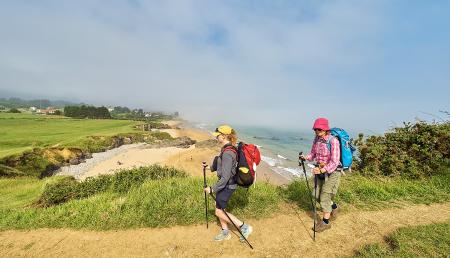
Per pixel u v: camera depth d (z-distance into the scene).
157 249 5.88
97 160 45.81
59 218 7.45
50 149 41.66
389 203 7.43
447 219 6.40
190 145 63.53
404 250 5.14
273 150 60.91
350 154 5.86
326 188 5.96
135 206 7.58
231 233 6.25
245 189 7.90
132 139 70.94
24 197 14.34
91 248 6.09
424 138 9.45
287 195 8.05
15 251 6.18
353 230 6.16
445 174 8.73
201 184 8.87
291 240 5.90
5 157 33.38
